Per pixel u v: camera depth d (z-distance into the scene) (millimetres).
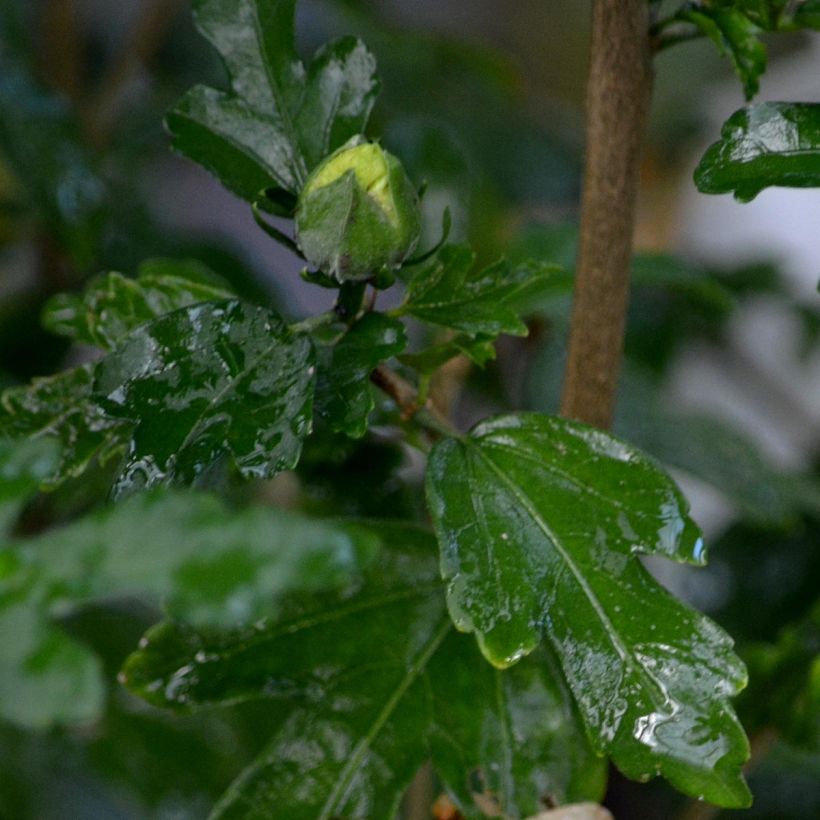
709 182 402
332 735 416
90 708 336
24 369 612
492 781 415
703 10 414
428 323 409
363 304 410
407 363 417
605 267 424
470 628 391
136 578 341
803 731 467
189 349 402
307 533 344
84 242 545
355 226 396
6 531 349
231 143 423
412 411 419
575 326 430
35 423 417
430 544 427
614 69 414
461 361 477
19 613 340
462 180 525
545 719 419
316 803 412
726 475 545
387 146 525
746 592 605
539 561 398
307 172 422
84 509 506
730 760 389
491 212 597
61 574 342
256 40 423
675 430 551
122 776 507
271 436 393
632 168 419
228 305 405
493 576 396
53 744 507
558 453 406
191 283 436
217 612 340
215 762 513
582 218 424
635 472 404
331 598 422
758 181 400
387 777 414
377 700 418
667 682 393
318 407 398
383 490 471
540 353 573
